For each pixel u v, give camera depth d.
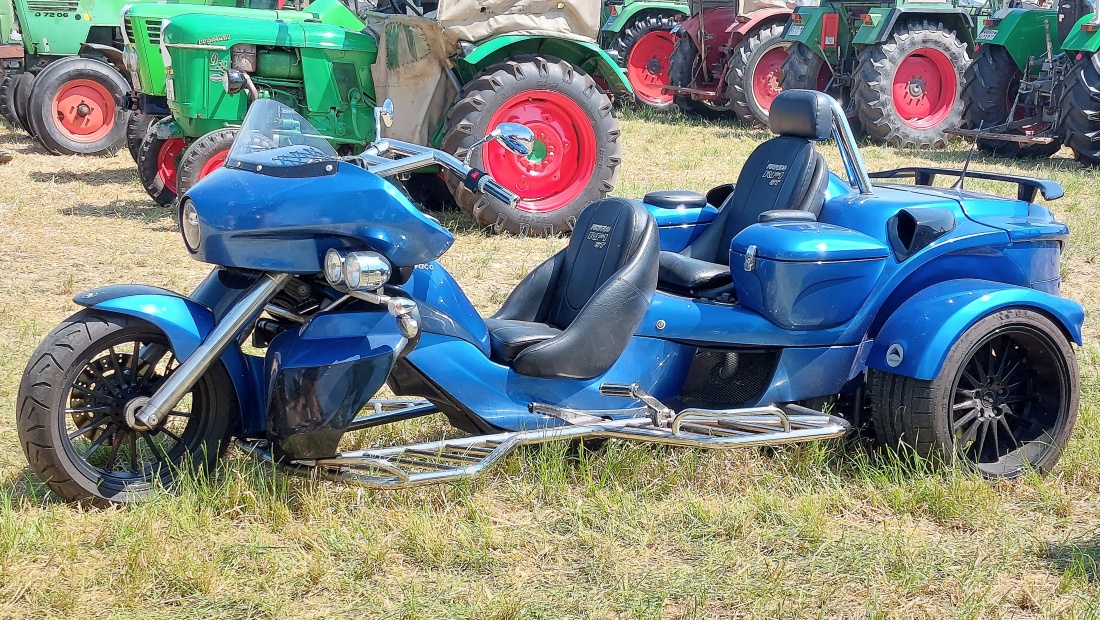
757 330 4.00
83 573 3.04
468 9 7.96
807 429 3.86
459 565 3.21
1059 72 11.30
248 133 3.48
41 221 8.18
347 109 8.70
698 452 3.91
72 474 3.35
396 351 3.38
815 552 3.32
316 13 9.23
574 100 8.09
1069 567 3.22
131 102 9.49
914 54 12.65
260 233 3.27
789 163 4.51
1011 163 11.52
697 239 4.80
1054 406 4.03
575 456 3.86
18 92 11.84
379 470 3.60
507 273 6.90
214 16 8.43
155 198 8.91
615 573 3.16
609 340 3.79
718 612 2.98
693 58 15.27
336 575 3.10
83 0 11.70
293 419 3.31
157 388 3.46
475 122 7.90
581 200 8.20
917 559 3.28
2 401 4.44
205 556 3.15
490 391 3.71
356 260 3.25
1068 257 7.39
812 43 13.23
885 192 4.51
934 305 3.89
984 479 3.86
